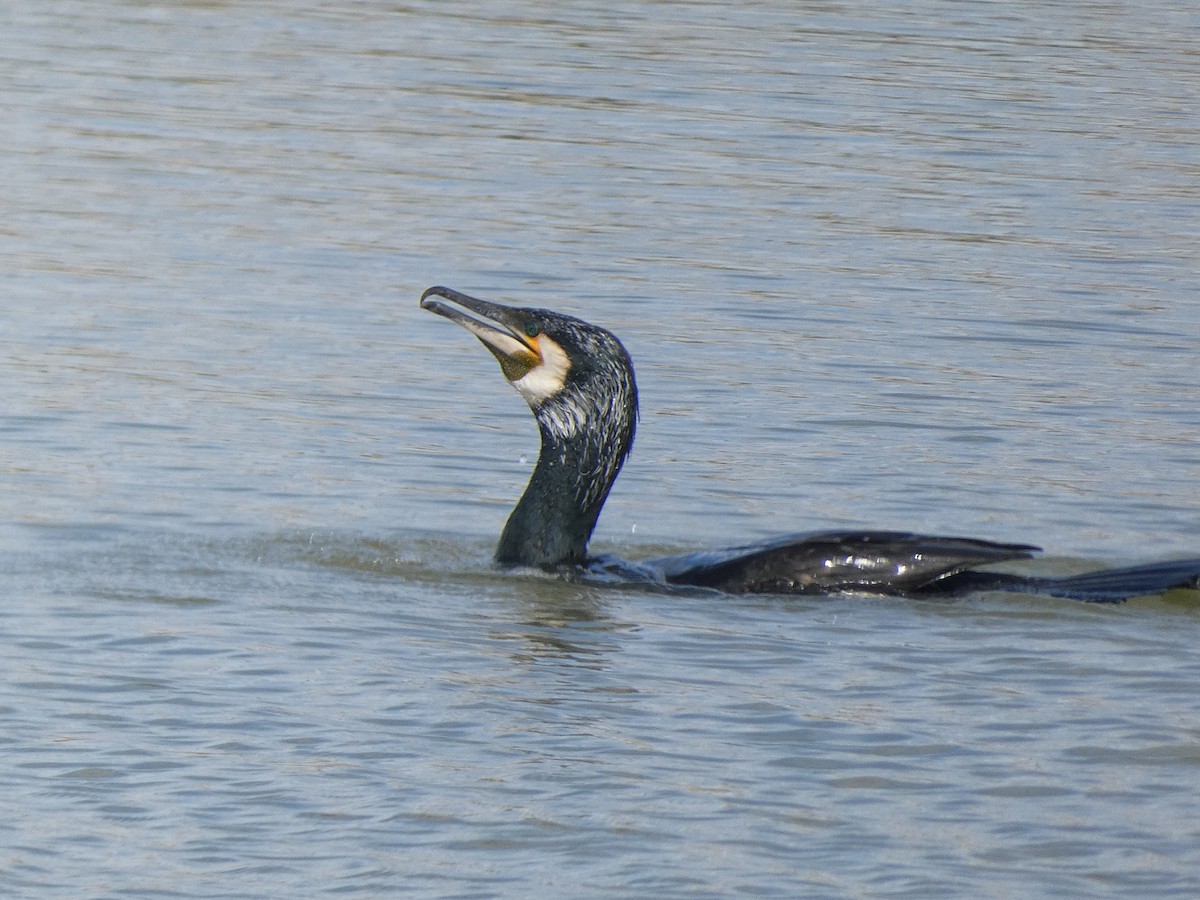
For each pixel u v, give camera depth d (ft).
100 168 90.22
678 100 108.99
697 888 28.43
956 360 65.87
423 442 55.83
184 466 52.34
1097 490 52.60
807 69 118.11
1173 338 68.95
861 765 33.09
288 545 46.16
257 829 30.25
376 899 28.02
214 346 64.59
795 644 39.58
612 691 36.60
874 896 28.27
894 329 69.46
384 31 127.24
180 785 31.81
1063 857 29.60
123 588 42.29
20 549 44.96
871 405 60.44
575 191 89.10
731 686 37.04
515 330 45.55
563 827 30.45
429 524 48.60
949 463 54.95
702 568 43.91
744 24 132.67
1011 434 57.77
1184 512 50.78
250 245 78.18
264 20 130.31
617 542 48.37
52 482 50.42
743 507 51.03
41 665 37.14
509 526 45.68
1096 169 96.17
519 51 121.49
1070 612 41.73
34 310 67.77
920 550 43.01
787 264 78.02
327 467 53.01
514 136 99.60
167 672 37.04
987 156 98.22
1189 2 148.56
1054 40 130.62
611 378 45.19
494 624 40.81
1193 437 57.67
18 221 80.28
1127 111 109.40
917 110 107.96
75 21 127.65
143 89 107.96
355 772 32.48
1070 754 33.65
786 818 30.91
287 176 90.07
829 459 55.21
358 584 43.47
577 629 40.50
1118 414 60.03
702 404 60.29
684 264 77.51
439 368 63.52
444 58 118.83
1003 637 40.09
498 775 32.37
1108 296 74.38
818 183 91.91
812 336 68.39
